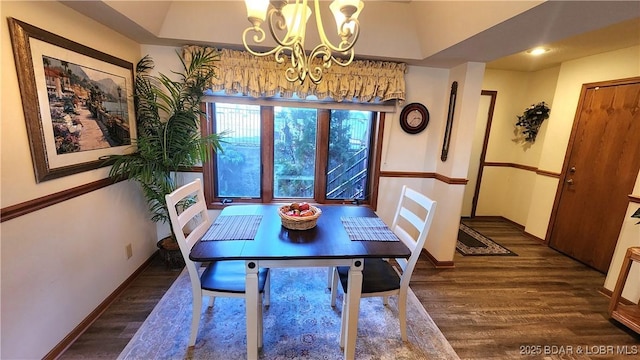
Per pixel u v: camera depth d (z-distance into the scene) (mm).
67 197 1652
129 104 2266
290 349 1741
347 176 3080
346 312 1643
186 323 1914
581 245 3096
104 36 1963
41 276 1498
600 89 2926
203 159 2416
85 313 1838
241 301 2150
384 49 2451
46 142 1497
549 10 1409
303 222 1691
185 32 2236
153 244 2717
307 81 2508
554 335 1970
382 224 1868
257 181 2955
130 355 1647
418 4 2104
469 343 1864
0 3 1270
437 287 2514
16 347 1372
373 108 2785
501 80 4020
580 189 3121
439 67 2807
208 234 1628
